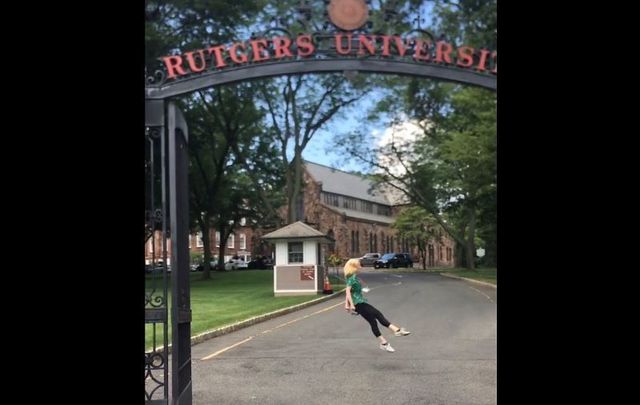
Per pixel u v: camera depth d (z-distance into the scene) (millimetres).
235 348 12094
